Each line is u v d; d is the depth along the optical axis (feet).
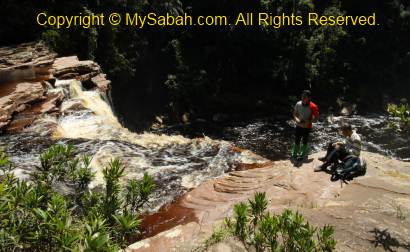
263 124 82.17
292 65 97.91
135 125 81.41
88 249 7.58
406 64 112.47
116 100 79.05
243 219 13.67
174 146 31.14
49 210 8.91
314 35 102.89
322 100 97.55
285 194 20.39
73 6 69.82
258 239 13.07
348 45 107.76
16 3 65.82
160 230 18.93
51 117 34.73
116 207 10.53
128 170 24.85
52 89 41.37
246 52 99.66
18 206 9.04
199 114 88.38
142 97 88.22
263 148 67.87
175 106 86.84
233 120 84.99
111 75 74.84
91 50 68.39
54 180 14.14
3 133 30.58
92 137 32.58
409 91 109.40
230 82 97.04
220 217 18.34
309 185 21.20
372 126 81.05
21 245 8.60
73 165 12.14
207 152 29.86
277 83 98.63
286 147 68.44
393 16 114.62
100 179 22.04
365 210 17.65
